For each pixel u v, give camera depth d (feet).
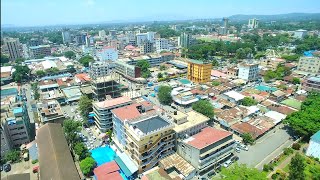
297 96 499.92
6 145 310.65
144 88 618.03
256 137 354.13
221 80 621.31
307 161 293.43
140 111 359.05
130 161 294.46
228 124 383.04
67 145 313.94
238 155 318.65
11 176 268.00
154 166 294.05
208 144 277.64
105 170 277.44
